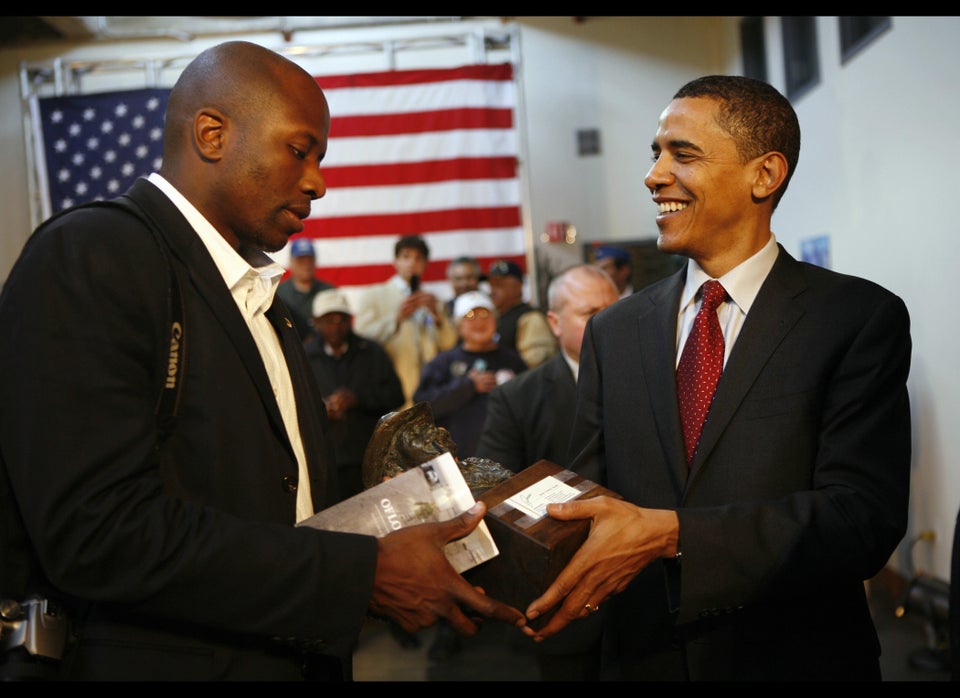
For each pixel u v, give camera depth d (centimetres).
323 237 695
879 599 473
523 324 521
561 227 836
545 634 132
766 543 130
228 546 110
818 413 141
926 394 436
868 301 143
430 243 695
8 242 803
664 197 150
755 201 149
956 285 401
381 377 486
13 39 806
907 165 450
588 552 126
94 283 113
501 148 701
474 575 133
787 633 141
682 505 143
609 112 846
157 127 696
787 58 662
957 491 409
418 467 126
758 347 144
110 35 802
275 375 137
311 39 820
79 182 695
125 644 114
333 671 131
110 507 108
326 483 142
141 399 115
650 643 153
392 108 700
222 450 120
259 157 126
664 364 153
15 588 116
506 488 137
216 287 125
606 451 160
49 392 108
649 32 845
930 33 416
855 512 131
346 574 113
